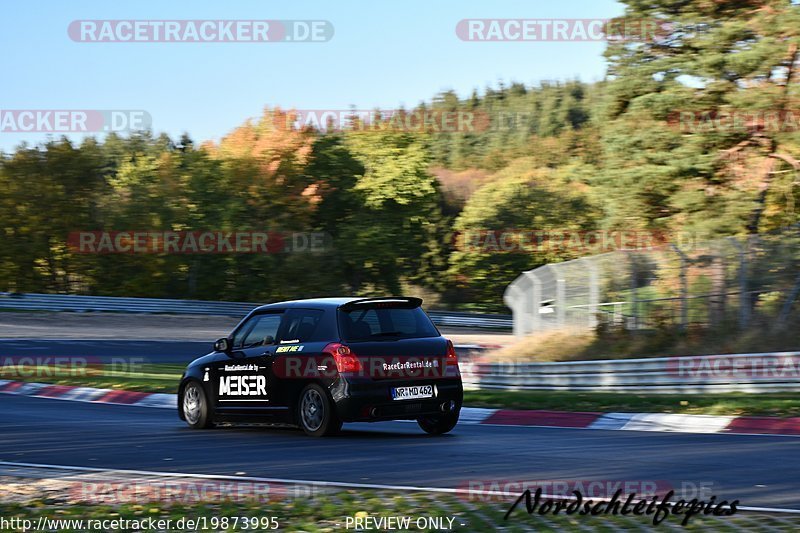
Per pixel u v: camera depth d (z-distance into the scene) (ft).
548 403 105.40
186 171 404.77
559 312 155.74
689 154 217.56
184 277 389.60
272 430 88.22
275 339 85.61
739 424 87.76
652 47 229.45
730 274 136.15
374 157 455.63
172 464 65.87
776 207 231.30
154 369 167.73
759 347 126.52
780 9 209.15
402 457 67.31
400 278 467.52
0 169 374.43
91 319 303.27
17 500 51.52
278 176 413.80
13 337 248.93
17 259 365.61
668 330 139.23
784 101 208.44
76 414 108.17
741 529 41.55
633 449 70.59
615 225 233.35
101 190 390.42
